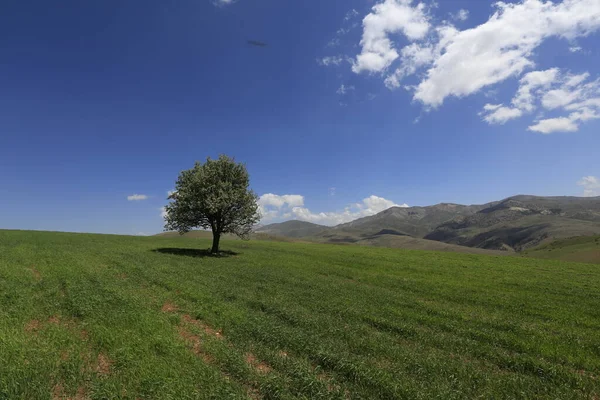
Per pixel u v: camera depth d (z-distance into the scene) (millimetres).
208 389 9953
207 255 51469
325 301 23094
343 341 15086
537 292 31047
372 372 11391
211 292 24016
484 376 12031
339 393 10047
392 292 28328
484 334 17188
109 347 12891
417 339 16359
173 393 9625
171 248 60312
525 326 19297
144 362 11547
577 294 30391
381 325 18328
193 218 52938
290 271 37906
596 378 12531
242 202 53094
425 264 50781
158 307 19375
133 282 26828
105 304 18734
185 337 14875
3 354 11492
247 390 10414
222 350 12852
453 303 25641
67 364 10969
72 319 16672
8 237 62969
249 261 46344
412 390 10312
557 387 11562
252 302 21641
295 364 11766
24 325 15383
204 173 51812
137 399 9633
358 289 28672
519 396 10852
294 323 17469
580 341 16719
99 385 9898
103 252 48000
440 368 12484
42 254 41969
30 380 10031
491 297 27812
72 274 28297
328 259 53719
